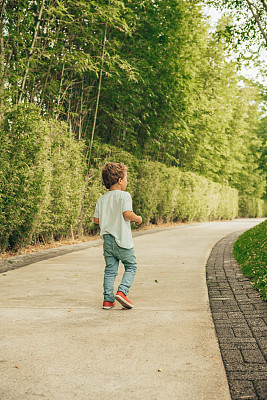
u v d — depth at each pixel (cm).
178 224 2398
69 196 1134
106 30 1400
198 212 2825
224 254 901
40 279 613
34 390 240
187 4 2036
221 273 658
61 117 1326
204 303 455
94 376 259
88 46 1350
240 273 650
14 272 679
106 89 1455
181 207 2377
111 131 1652
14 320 389
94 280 606
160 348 308
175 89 1911
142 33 1741
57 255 916
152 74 1709
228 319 385
